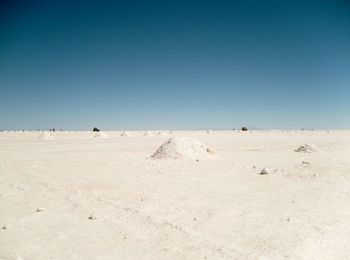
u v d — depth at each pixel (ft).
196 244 18.60
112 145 102.22
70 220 23.31
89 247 18.35
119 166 51.31
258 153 74.59
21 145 103.14
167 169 47.88
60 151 79.20
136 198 29.66
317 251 17.63
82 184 36.42
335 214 24.31
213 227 21.49
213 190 33.12
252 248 17.98
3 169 48.67
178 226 21.68
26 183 37.35
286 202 27.96
